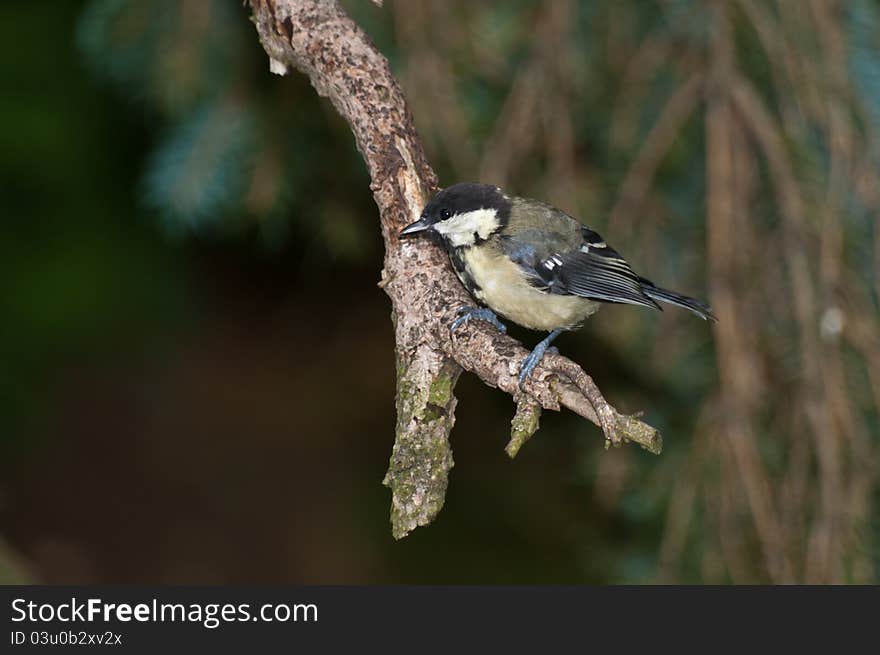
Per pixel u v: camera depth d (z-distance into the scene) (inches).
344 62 321.7
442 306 291.1
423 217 316.2
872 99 370.0
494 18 388.2
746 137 377.7
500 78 395.5
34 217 550.6
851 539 341.1
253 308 715.4
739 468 355.9
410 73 377.4
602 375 487.5
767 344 369.1
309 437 705.6
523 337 521.3
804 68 369.1
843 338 353.1
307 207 452.8
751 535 359.3
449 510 660.7
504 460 656.4
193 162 410.6
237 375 717.9
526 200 363.3
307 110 428.1
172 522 658.2
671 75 389.1
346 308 730.8
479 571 634.2
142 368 672.4
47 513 647.1
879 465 352.2
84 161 546.3
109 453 668.7
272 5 329.4
